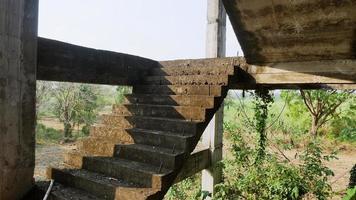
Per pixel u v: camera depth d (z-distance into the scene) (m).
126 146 4.59
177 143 4.36
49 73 4.86
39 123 21.97
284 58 5.32
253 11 4.56
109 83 5.94
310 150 6.54
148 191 3.66
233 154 7.41
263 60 5.56
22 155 3.94
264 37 4.98
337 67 4.88
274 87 6.34
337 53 4.78
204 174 8.00
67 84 20.14
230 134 8.03
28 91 3.99
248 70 5.77
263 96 6.50
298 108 12.56
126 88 18.66
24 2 3.86
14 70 3.77
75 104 20.42
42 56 4.74
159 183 3.74
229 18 4.88
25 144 3.97
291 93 11.75
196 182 9.48
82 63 5.40
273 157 6.37
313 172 5.95
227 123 8.18
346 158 13.35
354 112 10.32
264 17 4.59
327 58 4.96
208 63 6.22
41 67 4.73
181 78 5.85
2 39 3.61
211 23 7.61
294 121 12.64
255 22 4.75
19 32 3.81
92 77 5.59
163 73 6.55
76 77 5.30
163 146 4.52
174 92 5.69
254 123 7.45
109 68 5.91
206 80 5.51
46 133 21.16
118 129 5.12
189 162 6.96
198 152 7.32
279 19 4.52
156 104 5.69
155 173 3.84
